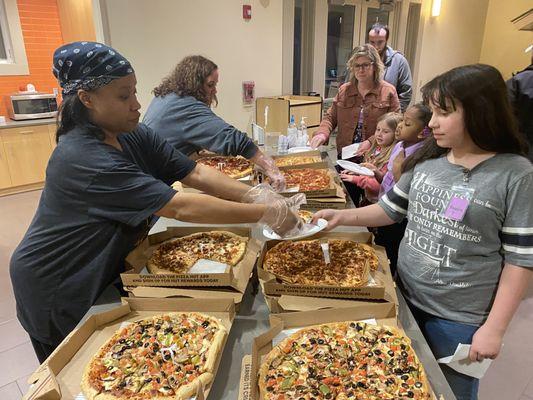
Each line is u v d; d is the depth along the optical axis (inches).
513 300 38.9
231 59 149.4
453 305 43.8
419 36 215.3
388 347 37.9
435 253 43.8
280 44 164.2
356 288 41.2
